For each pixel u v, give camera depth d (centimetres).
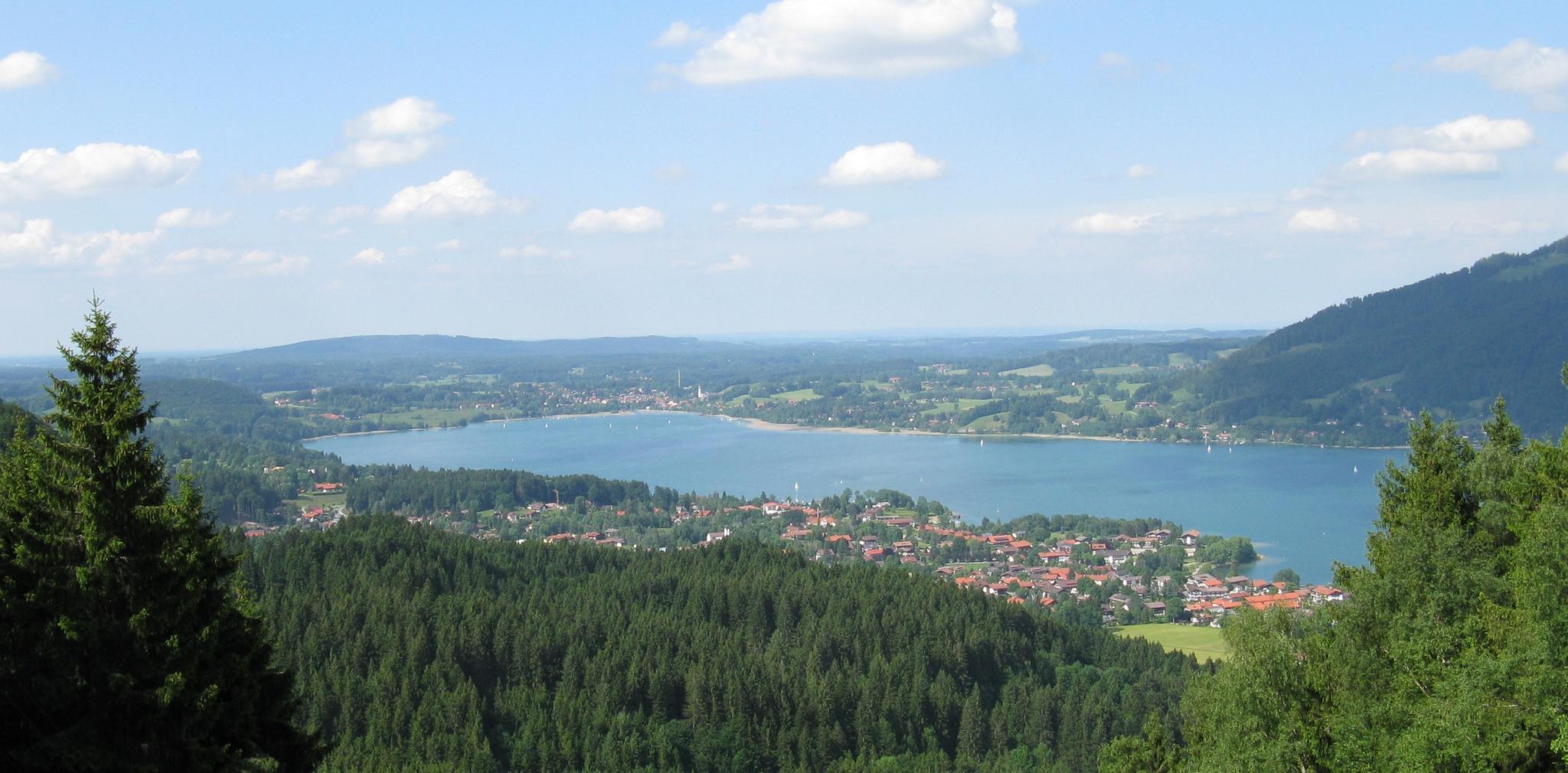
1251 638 6494
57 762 4059
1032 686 14650
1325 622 6638
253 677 4781
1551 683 4756
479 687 12938
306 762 4925
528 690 12838
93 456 4469
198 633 4506
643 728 12300
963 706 13675
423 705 11606
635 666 13138
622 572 17575
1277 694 6175
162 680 4316
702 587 16575
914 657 14600
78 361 4544
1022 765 12356
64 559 4384
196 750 4312
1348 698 5847
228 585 4819
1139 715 13425
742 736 12369
